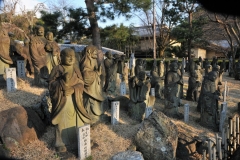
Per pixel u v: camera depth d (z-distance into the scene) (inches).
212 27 831.1
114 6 480.1
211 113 279.3
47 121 247.0
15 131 203.2
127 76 470.6
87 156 198.8
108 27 609.3
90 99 247.0
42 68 309.9
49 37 327.3
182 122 293.4
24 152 196.1
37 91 295.7
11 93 282.4
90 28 541.3
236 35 686.5
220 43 1084.5
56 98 193.3
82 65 243.1
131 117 285.9
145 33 1478.8
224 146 213.2
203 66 722.2
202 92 294.7
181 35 877.2
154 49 1111.0
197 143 244.1
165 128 232.8
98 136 235.1
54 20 531.5
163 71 506.6
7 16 844.6
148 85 277.9
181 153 239.5
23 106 237.0
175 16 892.6
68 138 202.4
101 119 261.0
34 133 215.2
